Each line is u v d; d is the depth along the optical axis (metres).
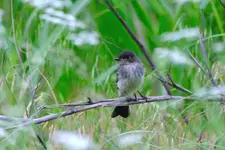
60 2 10.35
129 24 13.27
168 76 10.23
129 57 10.86
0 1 12.91
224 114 8.71
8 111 8.92
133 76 10.71
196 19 12.43
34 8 12.26
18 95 9.95
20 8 12.60
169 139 8.78
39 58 10.84
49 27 12.00
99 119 9.15
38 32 11.92
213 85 9.60
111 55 12.96
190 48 11.47
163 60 10.87
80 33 10.74
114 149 8.30
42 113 9.99
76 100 11.62
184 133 8.93
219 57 10.53
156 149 8.49
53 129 8.70
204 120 9.23
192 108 9.37
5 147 8.14
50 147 8.35
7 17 12.51
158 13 13.03
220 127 8.59
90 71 12.67
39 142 8.69
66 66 11.94
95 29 12.74
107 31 13.44
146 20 13.28
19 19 12.40
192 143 8.12
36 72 10.45
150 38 13.24
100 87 11.70
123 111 9.77
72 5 11.45
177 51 9.88
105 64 12.82
